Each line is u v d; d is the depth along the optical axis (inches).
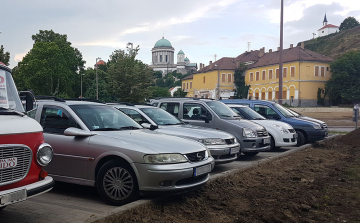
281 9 782.5
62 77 2411.4
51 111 259.0
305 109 2023.9
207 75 3282.5
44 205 213.8
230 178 287.1
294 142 495.2
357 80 2497.5
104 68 3609.7
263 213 197.5
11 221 181.6
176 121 379.2
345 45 4537.4
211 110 420.5
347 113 1761.8
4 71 202.8
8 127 158.1
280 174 318.7
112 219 174.1
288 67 2625.5
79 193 250.7
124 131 247.0
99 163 226.7
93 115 256.5
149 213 194.1
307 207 207.5
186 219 189.5
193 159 225.6
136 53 1739.7
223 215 198.1
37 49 2369.6
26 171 165.0
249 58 3223.4
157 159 208.1
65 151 237.0
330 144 534.9
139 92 1648.6
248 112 518.9
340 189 255.8
